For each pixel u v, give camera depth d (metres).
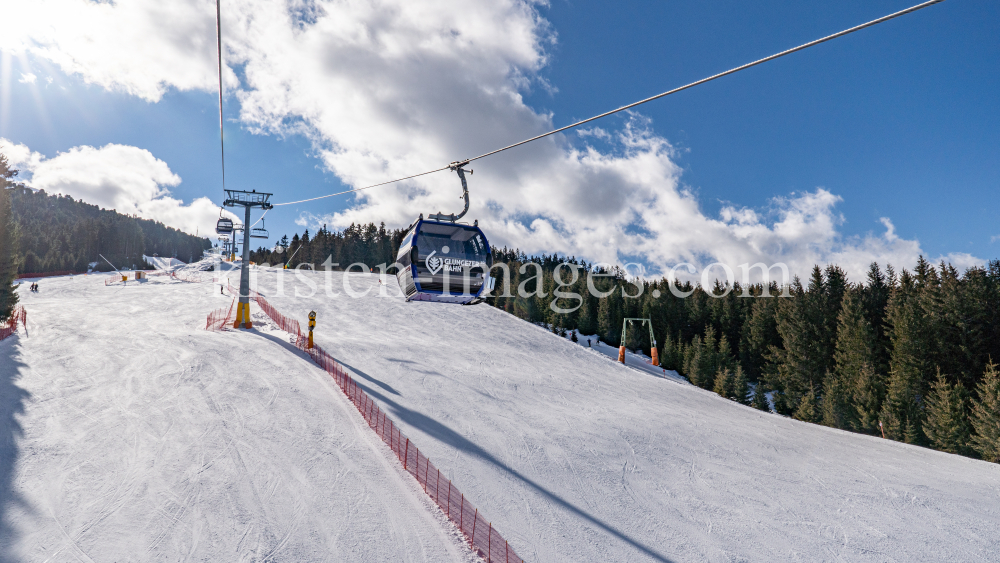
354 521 13.47
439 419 23.02
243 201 40.00
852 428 42.47
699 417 31.48
